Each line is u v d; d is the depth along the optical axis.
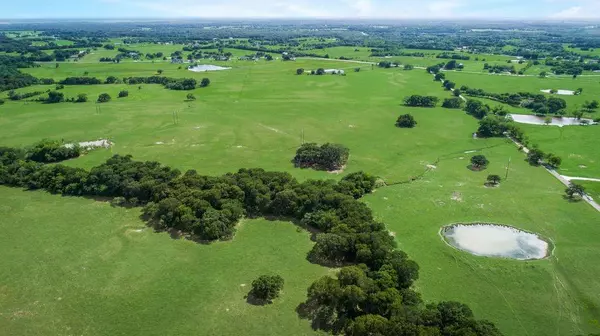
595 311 65.62
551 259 78.25
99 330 62.06
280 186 98.81
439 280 72.75
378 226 82.25
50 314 65.19
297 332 61.75
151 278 73.62
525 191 106.00
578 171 118.88
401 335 55.47
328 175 116.88
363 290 63.75
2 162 118.56
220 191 95.12
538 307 66.56
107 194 103.06
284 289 70.75
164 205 90.31
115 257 79.50
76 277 73.88
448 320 58.00
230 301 67.94
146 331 61.88
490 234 87.50
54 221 92.19
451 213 95.50
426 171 119.50
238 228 89.56
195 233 87.00
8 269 75.75
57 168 110.31
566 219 92.12
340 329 62.00
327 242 76.81
